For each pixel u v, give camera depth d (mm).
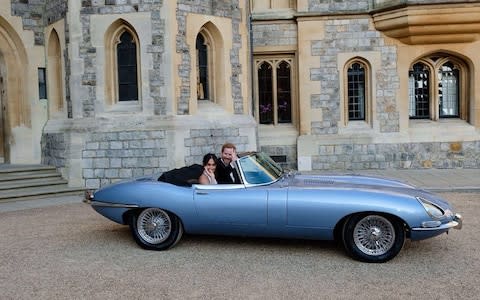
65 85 10195
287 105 12891
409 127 12273
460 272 4621
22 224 7020
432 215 4840
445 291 4129
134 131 9688
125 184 5723
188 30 9859
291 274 4637
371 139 12172
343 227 5066
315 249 5480
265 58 12742
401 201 4875
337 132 12320
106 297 4121
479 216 6992
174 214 5434
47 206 8438
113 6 9742
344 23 12148
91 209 8086
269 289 4238
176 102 9711
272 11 12461
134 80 10016
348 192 5062
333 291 4172
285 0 12547
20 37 10742
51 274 4746
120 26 9883
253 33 12500
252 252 5395
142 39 9656
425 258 5082
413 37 11648
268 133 12688
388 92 12141
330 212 4980
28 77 10906
